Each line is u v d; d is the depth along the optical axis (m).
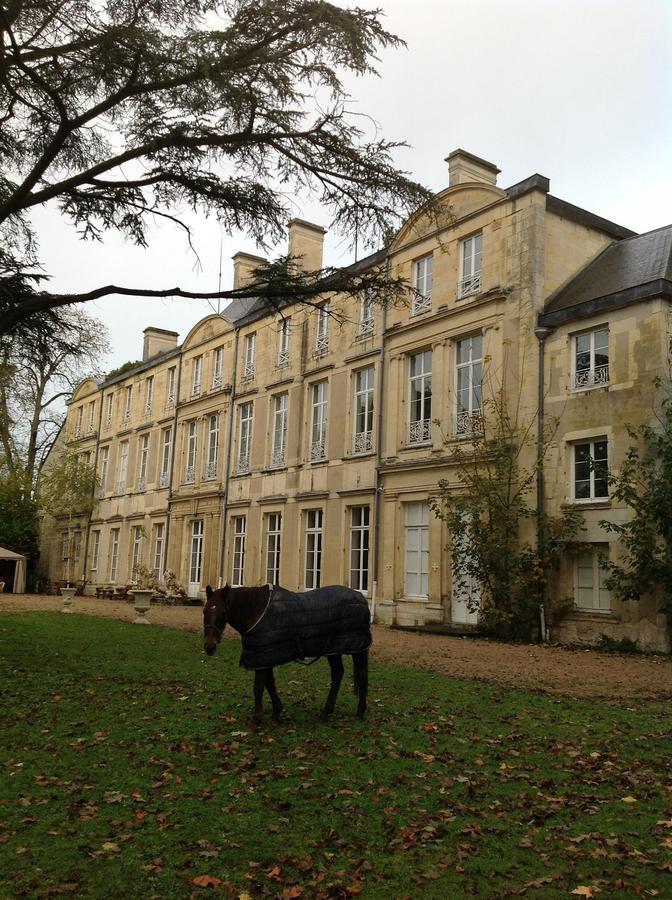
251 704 8.67
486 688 10.23
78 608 26.33
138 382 41.06
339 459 24.58
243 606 7.61
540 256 18.86
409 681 10.61
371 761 6.42
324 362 26.00
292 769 6.16
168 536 35.06
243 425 31.11
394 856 4.58
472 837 4.86
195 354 35.28
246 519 29.45
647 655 14.74
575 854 4.63
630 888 4.20
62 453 46.38
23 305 10.20
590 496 16.94
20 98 10.48
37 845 4.63
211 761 6.35
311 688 9.85
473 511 18.41
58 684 9.83
